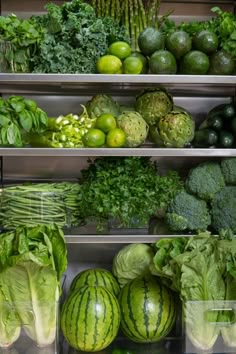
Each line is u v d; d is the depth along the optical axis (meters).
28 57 1.90
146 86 2.16
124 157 1.93
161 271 1.69
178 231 1.98
